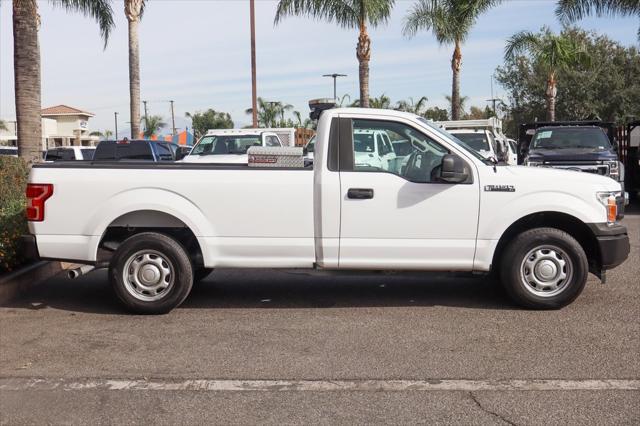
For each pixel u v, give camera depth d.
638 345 5.54
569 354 5.33
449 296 7.31
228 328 6.17
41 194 6.60
